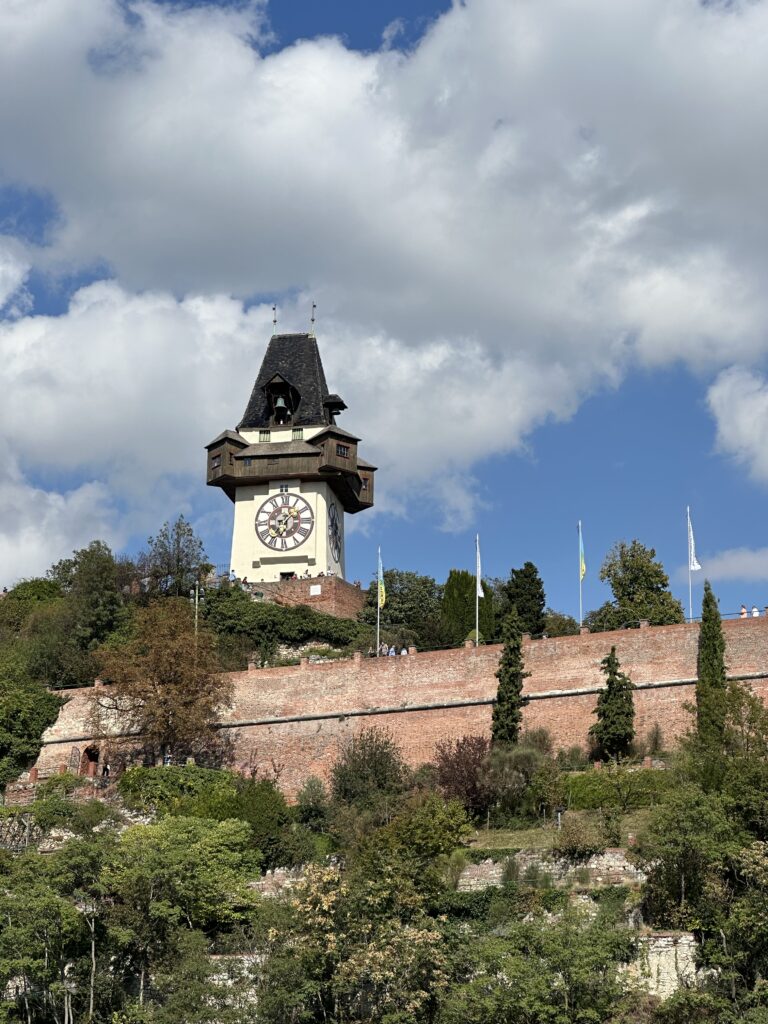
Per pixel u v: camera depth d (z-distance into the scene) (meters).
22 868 70.12
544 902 71.56
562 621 117.12
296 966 67.50
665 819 70.12
